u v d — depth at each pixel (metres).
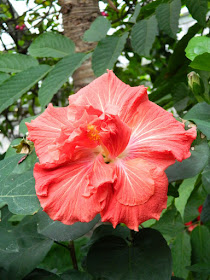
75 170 0.21
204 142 0.24
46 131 0.22
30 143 0.26
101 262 0.24
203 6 0.34
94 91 0.23
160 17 0.35
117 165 0.21
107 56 0.35
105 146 0.21
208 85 0.34
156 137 0.21
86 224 0.24
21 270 0.25
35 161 0.25
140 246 0.25
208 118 0.27
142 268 0.24
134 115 0.22
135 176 0.20
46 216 0.25
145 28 0.36
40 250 0.26
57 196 0.20
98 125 0.21
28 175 0.23
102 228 0.29
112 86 0.23
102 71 0.34
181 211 0.32
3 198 0.22
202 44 0.28
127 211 0.20
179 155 0.20
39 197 0.20
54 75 0.35
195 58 0.26
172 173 0.23
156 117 0.22
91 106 0.21
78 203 0.20
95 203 0.20
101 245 0.25
